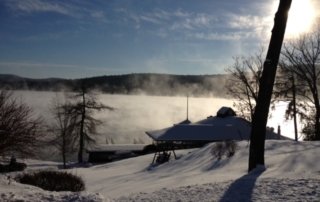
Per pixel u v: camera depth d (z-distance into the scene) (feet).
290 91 156.56
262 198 30.94
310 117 155.33
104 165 147.13
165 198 35.27
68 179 54.54
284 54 153.89
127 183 79.36
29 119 45.32
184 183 54.39
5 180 44.80
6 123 42.65
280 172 51.55
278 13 51.47
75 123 203.00
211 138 168.25
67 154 218.79
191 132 168.86
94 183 87.71
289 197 30.32
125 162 146.82
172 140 163.32
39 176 53.67
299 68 151.43
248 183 37.27
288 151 87.25
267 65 52.06
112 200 34.71
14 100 44.34
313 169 58.34
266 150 93.20
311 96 157.07
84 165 181.98
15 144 43.52
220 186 37.47
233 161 90.22
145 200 35.45
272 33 52.03
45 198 32.91
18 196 33.50
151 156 153.69
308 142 100.63
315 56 149.07
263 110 52.60
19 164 88.33
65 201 32.09
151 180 81.05
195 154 115.85
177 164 110.93
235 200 31.27
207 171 83.56
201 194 34.99
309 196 30.07
